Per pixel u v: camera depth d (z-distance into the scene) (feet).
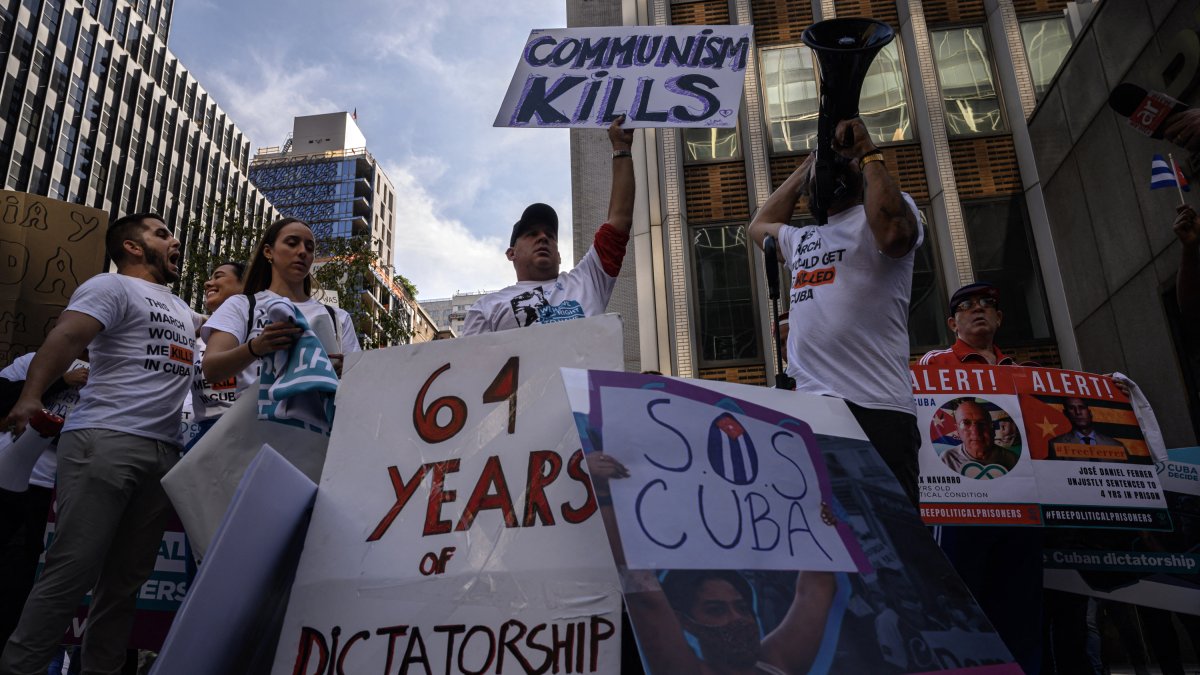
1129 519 11.56
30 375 9.18
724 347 37.22
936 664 5.19
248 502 5.87
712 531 5.36
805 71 41.19
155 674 5.10
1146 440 12.06
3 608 11.96
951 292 36.11
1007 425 11.97
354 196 297.94
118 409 9.59
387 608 5.75
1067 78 29.45
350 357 7.14
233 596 5.69
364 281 68.33
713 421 6.06
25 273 17.20
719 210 39.55
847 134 8.73
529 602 5.51
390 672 5.52
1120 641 20.67
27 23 157.28
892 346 8.48
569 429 6.11
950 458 11.89
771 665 4.76
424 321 247.50
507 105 11.62
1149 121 11.91
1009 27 39.17
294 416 7.72
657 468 5.54
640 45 11.87
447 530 5.99
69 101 166.61
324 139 318.45
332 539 6.21
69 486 9.12
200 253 73.05
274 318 7.91
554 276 10.80
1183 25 22.26
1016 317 35.17
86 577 8.93
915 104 39.88
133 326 10.11
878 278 8.59
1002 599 11.50
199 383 10.96
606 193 45.32
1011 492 11.64
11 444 11.29
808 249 9.31
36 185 156.87
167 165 195.52
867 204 8.41
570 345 6.50
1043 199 33.32
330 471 6.59
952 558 11.68
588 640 5.29
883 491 6.27
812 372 8.50
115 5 182.80
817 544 5.64
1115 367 26.91
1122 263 26.05
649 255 39.19
